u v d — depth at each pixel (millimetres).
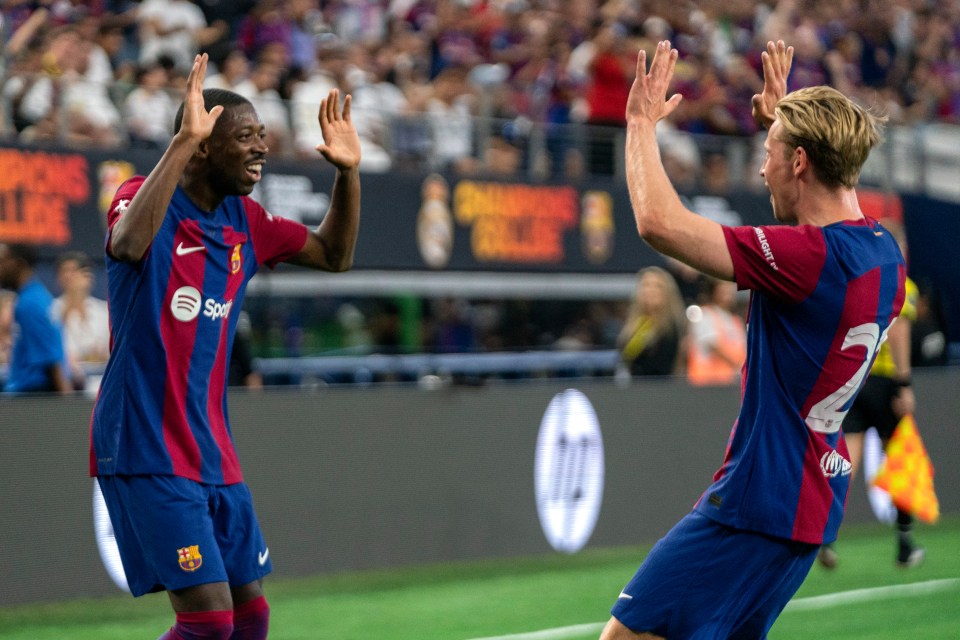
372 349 18641
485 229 17797
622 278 19812
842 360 4773
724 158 21406
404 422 11781
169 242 5531
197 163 5613
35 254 12719
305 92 17922
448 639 9133
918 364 15828
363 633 9312
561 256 18531
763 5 27875
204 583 5422
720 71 24875
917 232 21688
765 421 4820
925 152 24250
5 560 9617
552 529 12656
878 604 10555
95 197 14492
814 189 4926
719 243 4648
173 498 5438
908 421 11828
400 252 17016
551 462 12656
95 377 13062
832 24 28891
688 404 13688
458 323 19969
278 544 11000
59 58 15945
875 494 15297
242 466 10797
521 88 21453
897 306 4934
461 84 20062
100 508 10125
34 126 14711
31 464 9758
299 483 11133
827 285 4703
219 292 5703
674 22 24797
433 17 22203
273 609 10086
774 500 4789
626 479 13211
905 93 29531
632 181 4750
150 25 17562
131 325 5488
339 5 21438
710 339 14547
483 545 12219
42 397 9836
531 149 19109
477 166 18531
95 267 14508
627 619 4965
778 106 4984
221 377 5773
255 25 19094
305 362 13859
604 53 20031
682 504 13602
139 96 15602
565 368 15477
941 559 12898
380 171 16891
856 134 4820
